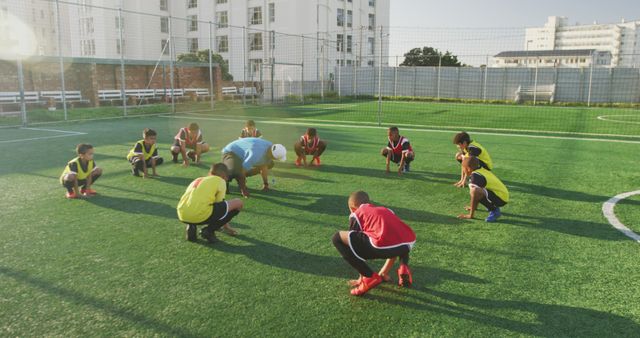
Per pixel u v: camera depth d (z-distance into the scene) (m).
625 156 9.14
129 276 3.69
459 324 3.00
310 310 3.17
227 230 4.65
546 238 4.54
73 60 20.69
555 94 28.16
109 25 43.44
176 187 6.64
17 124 14.67
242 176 6.00
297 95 29.41
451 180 7.09
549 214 5.33
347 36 44.66
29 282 3.59
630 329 2.92
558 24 100.38
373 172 7.69
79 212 5.41
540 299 3.32
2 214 5.32
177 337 2.84
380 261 4.05
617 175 7.39
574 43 99.44
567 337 2.84
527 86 28.73
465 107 24.12
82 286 3.52
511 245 4.36
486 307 3.22
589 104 25.66
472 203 5.10
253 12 42.03
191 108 21.03
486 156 6.43
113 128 14.04
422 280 3.64
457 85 30.73
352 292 3.38
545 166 8.16
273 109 21.56
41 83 21.09
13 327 2.94
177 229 4.82
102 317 3.07
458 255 4.13
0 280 3.62
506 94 29.48
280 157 6.14
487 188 5.00
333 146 10.48
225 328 2.94
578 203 5.78
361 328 2.95
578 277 3.67
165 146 10.56
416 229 4.83
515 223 5.02
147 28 45.09
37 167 8.09
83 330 2.91
